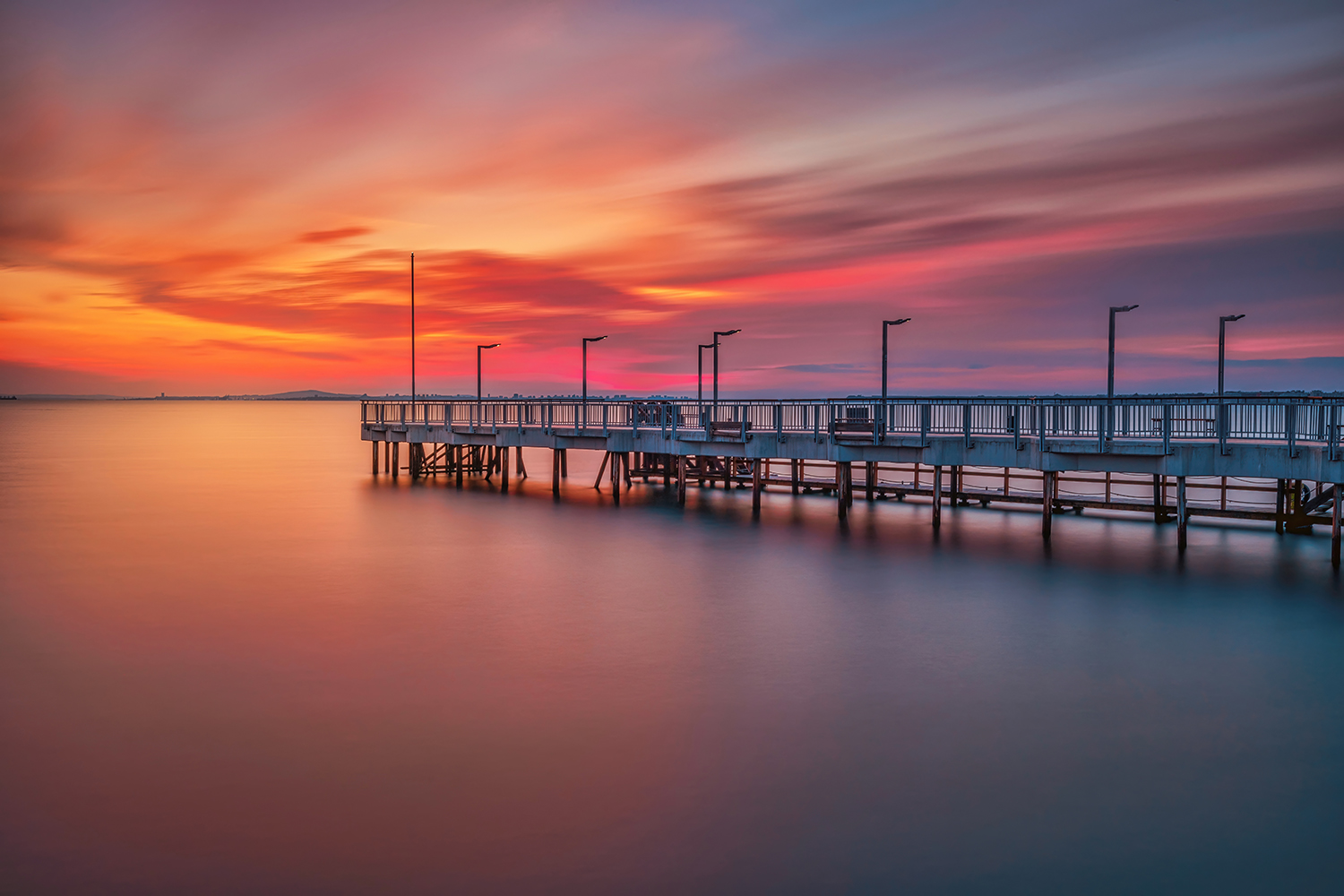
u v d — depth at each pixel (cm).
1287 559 2570
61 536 3155
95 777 1192
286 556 2759
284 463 6400
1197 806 1125
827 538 3022
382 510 3809
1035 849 1026
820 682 1576
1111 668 1641
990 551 2744
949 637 1845
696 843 1032
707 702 1473
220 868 973
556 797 1137
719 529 3241
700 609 2086
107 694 1516
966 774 1211
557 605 2134
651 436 3869
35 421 16288
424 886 941
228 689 1539
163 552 2839
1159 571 2434
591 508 3828
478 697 1498
